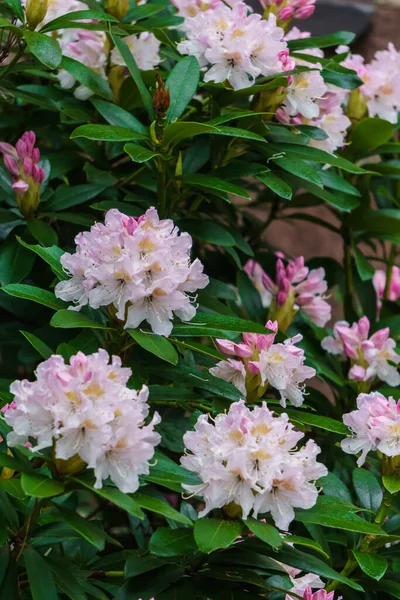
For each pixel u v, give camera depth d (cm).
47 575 186
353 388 238
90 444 176
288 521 185
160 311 192
